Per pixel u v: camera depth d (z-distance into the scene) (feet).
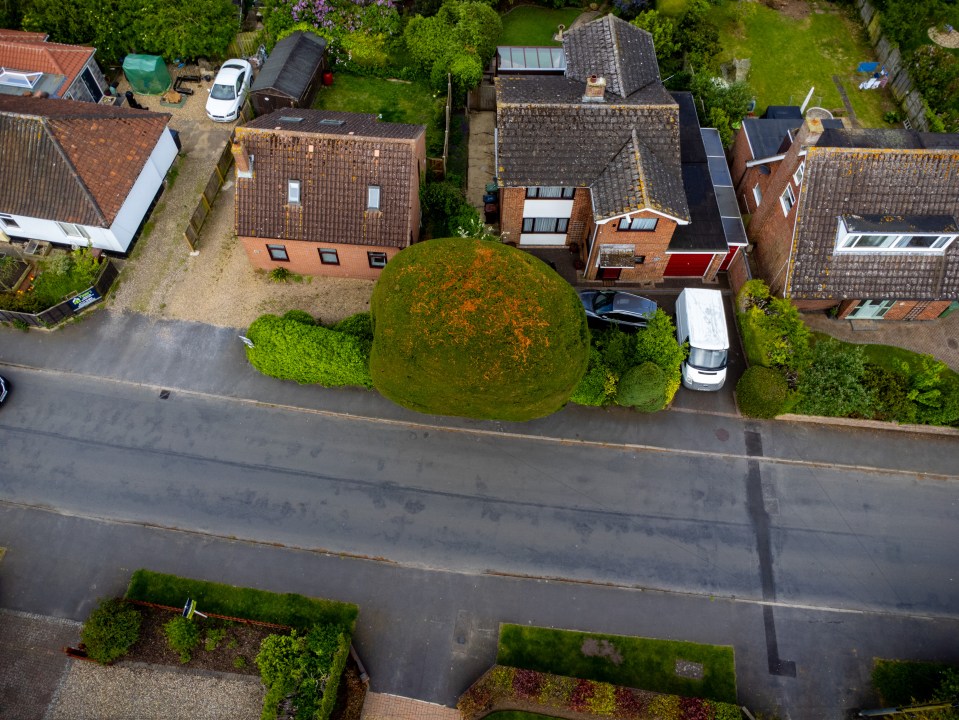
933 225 86.43
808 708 72.38
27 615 75.31
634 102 93.81
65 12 117.50
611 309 93.76
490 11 124.67
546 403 75.05
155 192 106.22
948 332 97.55
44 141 92.43
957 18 129.18
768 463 87.35
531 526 82.33
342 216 91.71
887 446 88.89
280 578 78.13
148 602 75.82
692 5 127.75
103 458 84.99
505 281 71.20
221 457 85.61
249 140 90.79
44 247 100.12
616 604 77.82
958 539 82.79
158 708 70.64
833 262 90.17
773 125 107.24
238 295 98.63
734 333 97.96
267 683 69.36
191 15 118.73
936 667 74.74
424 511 82.89
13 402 88.58
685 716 69.21
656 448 88.22
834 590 79.20
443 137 118.01
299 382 90.94
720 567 80.18
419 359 71.00
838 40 135.85
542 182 91.04
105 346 93.45
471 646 75.00
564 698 70.13
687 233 96.78
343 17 125.90
